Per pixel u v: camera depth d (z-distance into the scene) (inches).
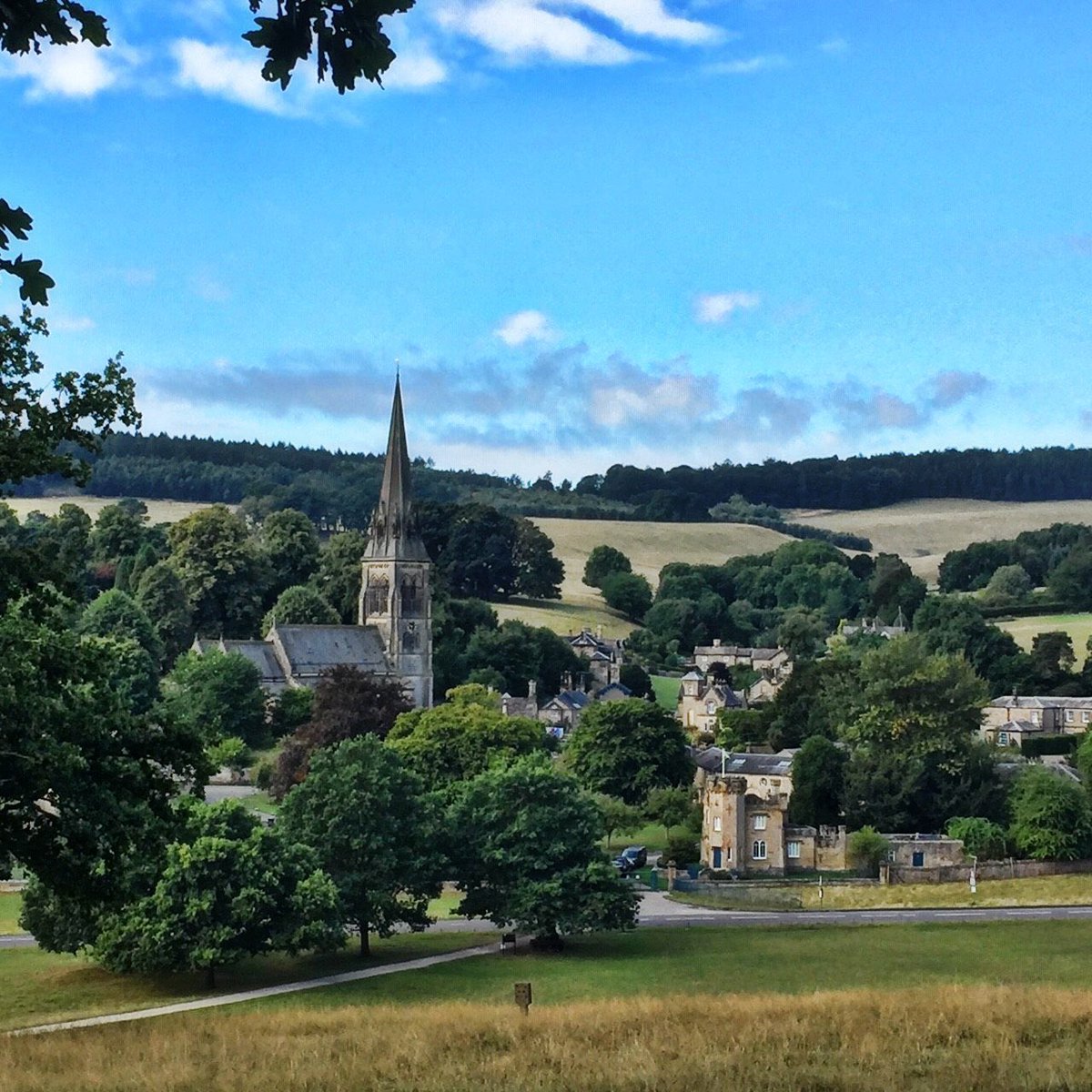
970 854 5935.0
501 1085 1635.1
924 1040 1865.2
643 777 7003.0
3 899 5236.2
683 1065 1708.9
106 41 932.6
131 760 2255.2
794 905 5492.1
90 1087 1690.5
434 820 4623.5
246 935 3983.8
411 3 901.2
